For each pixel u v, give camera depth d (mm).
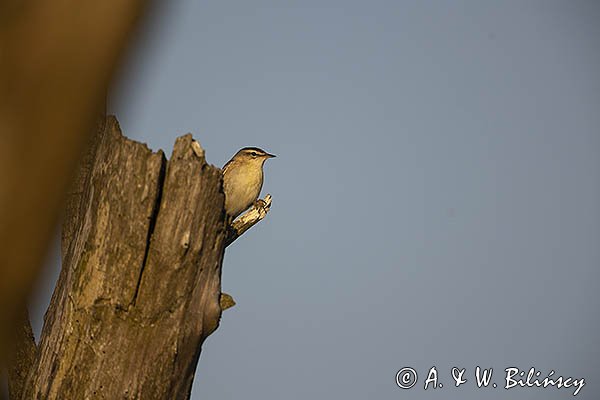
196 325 8445
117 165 8078
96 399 8070
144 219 7996
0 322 3002
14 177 2871
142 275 8125
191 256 8141
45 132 2879
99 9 2842
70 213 8773
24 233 2945
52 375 8188
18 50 2781
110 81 2963
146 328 8133
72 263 8422
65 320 8258
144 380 8148
